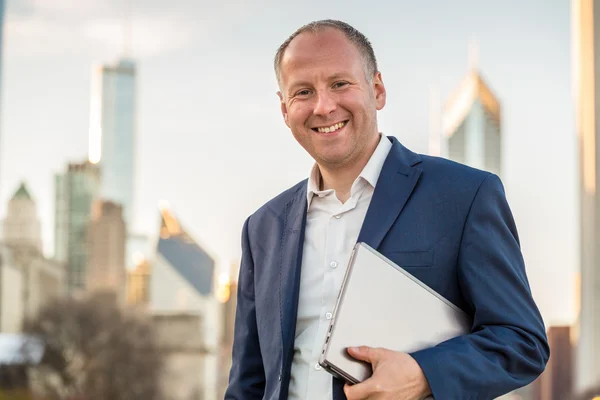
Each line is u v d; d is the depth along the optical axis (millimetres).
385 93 1789
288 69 1680
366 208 1687
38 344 34125
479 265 1509
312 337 1653
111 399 35219
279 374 1681
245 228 1963
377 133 1741
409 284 1459
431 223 1570
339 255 1668
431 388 1324
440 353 1364
